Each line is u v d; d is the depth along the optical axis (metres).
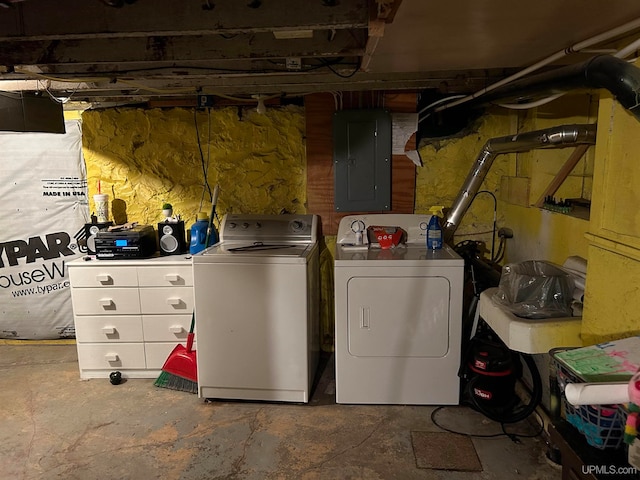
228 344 2.65
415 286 2.51
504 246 3.13
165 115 3.22
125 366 3.01
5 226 3.47
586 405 1.15
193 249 3.10
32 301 3.58
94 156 3.30
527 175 2.78
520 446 2.26
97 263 2.89
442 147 3.15
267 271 2.56
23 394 2.83
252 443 2.32
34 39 1.37
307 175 3.17
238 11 1.32
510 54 1.77
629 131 1.44
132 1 1.32
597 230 1.62
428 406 2.63
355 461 2.18
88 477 2.09
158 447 2.30
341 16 1.31
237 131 3.22
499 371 2.44
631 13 1.23
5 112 2.49
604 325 1.58
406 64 1.97
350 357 2.61
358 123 3.06
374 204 3.16
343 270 2.51
